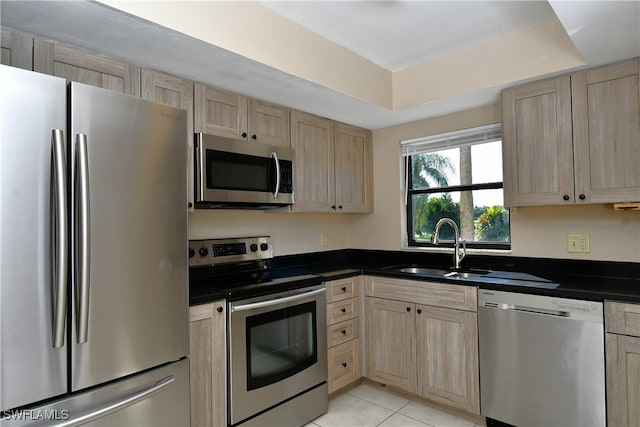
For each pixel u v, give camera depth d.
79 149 1.26
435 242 2.84
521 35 2.27
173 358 1.58
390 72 2.85
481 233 2.90
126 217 1.41
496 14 2.09
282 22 2.07
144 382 1.48
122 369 1.39
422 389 2.52
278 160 2.52
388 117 3.02
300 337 2.35
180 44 1.73
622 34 1.74
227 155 2.22
